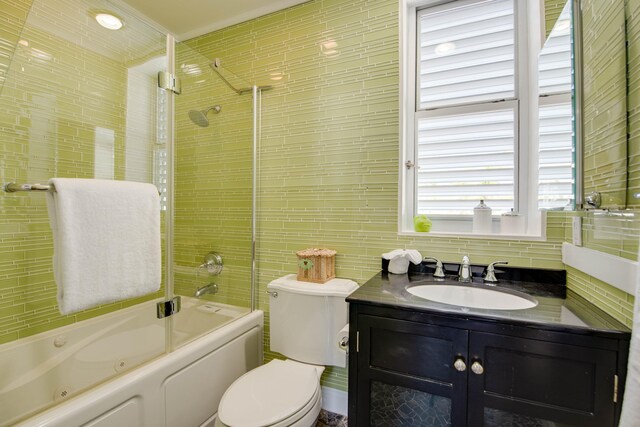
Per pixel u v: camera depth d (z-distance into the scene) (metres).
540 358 0.88
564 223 1.27
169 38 1.60
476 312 0.96
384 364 1.07
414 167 1.66
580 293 1.13
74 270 1.04
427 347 1.01
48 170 1.46
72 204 1.05
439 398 1.01
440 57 1.63
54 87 1.48
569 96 1.02
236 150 1.89
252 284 1.85
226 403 1.14
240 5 1.85
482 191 1.55
